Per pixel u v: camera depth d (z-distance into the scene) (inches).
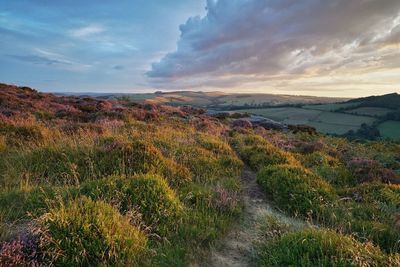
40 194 214.5
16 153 333.1
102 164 298.7
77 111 794.8
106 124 596.1
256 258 183.6
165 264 163.9
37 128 430.6
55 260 148.2
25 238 155.2
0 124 430.9
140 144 336.2
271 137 746.2
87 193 216.7
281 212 263.7
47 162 296.0
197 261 176.7
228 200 258.1
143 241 174.7
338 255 161.2
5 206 199.6
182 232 199.3
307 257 160.6
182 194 256.1
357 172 386.0
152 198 217.3
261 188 323.9
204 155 402.0
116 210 189.9
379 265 159.3
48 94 1339.8
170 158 358.0
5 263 139.7
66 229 159.5
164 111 1172.5
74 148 331.6
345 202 275.1
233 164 391.9
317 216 239.6
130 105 1211.9
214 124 899.4
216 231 208.8
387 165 468.1
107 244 159.8
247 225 234.5
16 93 1075.3
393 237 203.9
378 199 282.5
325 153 517.3
